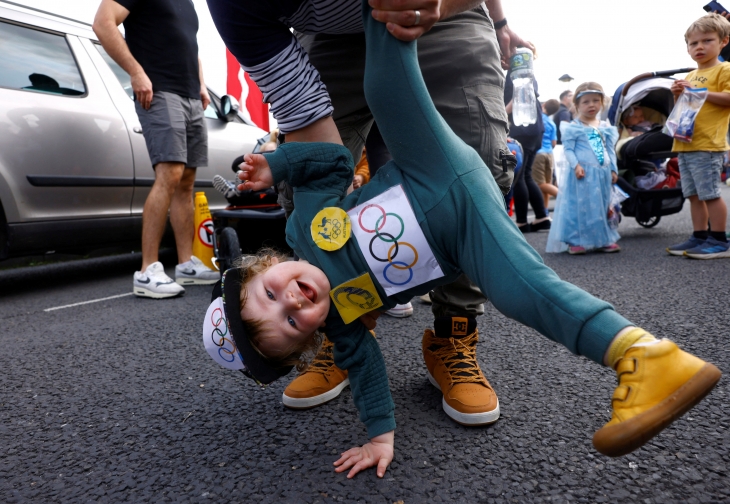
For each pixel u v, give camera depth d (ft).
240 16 3.81
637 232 17.81
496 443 4.15
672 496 3.35
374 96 3.53
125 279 13.05
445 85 4.73
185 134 10.32
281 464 4.05
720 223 11.75
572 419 4.46
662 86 15.89
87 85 11.75
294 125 4.16
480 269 3.47
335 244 3.77
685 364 2.70
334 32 4.53
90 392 5.66
